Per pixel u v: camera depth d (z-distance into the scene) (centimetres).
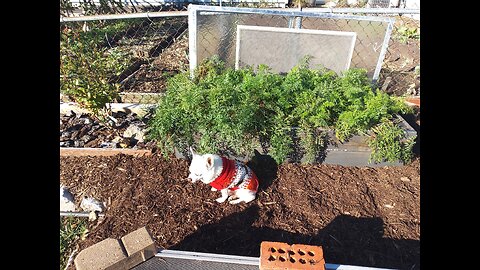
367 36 198
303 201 147
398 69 255
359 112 157
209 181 129
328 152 163
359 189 154
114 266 97
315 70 189
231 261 105
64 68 175
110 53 268
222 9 180
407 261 126
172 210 143
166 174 161
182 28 337
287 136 156
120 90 225
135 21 334
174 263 104
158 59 276
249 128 155
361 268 104
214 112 155
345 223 139
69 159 172
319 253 92
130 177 160
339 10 201
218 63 193
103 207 149
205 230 135
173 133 161
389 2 387
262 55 198
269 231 135
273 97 166
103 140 185
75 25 227
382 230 136
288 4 400
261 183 156
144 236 104
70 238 138
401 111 182
